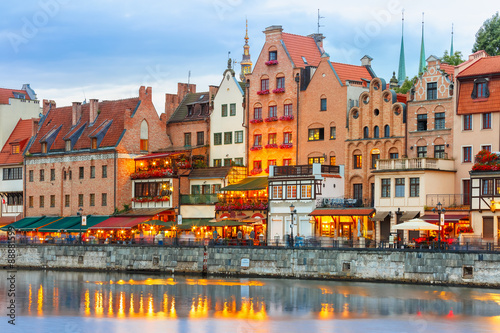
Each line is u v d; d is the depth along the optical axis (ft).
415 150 283.59
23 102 426.92
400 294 224.74
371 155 296.51
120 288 253.03
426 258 235.20
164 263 291.99
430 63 282.77
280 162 323.37
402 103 289.53
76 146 374.84
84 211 368.07
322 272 255.29
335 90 307.78
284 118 321.73
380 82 294.87
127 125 357.41
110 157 356.18
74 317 203.10
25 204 397.19
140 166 357.61
